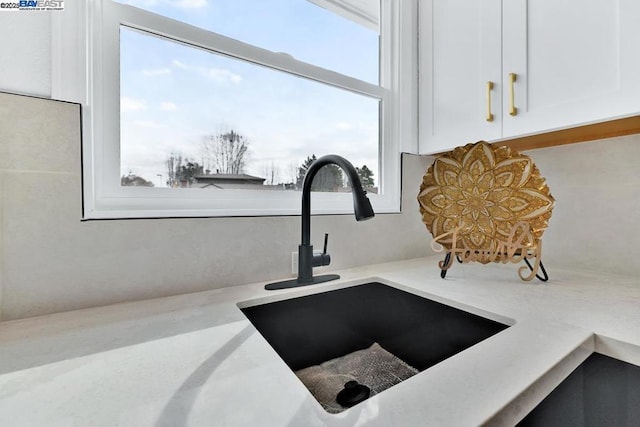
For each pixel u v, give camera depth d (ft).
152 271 2.31
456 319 2.21
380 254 3.66
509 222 2.72
